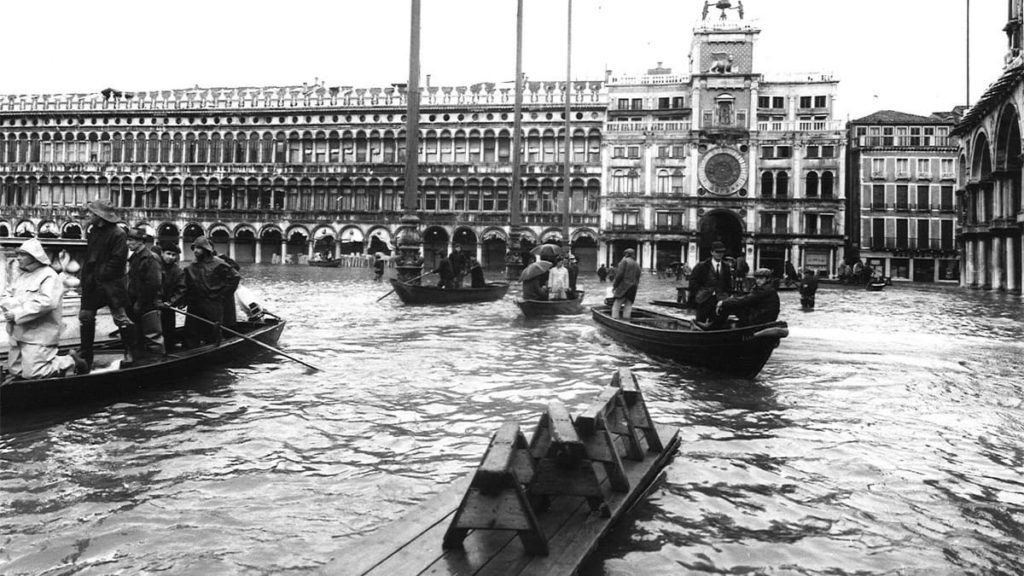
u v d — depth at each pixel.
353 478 6.38
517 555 4.33
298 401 9.35
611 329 15.51
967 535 5.36
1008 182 41.09
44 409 8.41
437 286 25.62
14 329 8.55
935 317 23.34
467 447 7.37
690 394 10.14
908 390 10.62
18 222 78.44
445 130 73.62
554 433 4.74
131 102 78.19
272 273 50.59
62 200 79.62
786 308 27.19
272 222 75.75
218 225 76.69
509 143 73.31
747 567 4.74
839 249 67.69
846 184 72.06
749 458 7.12
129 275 10.31
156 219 77.38
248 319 14.57
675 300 27.55
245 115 76.38
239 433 7.74
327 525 5.35
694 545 5.03
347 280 41.09
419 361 12.60
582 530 4.76
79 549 4.90
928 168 68.50
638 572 4.60
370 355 13.23
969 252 49.75
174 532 5.19
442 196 74.00
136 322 10.43
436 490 6.10
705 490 6.16
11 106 80.00
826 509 5.81
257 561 4.75
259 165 76.31
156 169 77.81
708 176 69.25
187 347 11.41
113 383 8.99
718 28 70.06
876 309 27.05
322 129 75.50
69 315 11.34
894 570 4.76
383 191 75.00
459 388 10.32
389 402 9.38
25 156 79.94
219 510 5.61
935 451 7.47
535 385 10.57
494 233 72.19
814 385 10.96
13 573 4.54
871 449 7.50
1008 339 17.09
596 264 71.31
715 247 14.73
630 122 71.69
